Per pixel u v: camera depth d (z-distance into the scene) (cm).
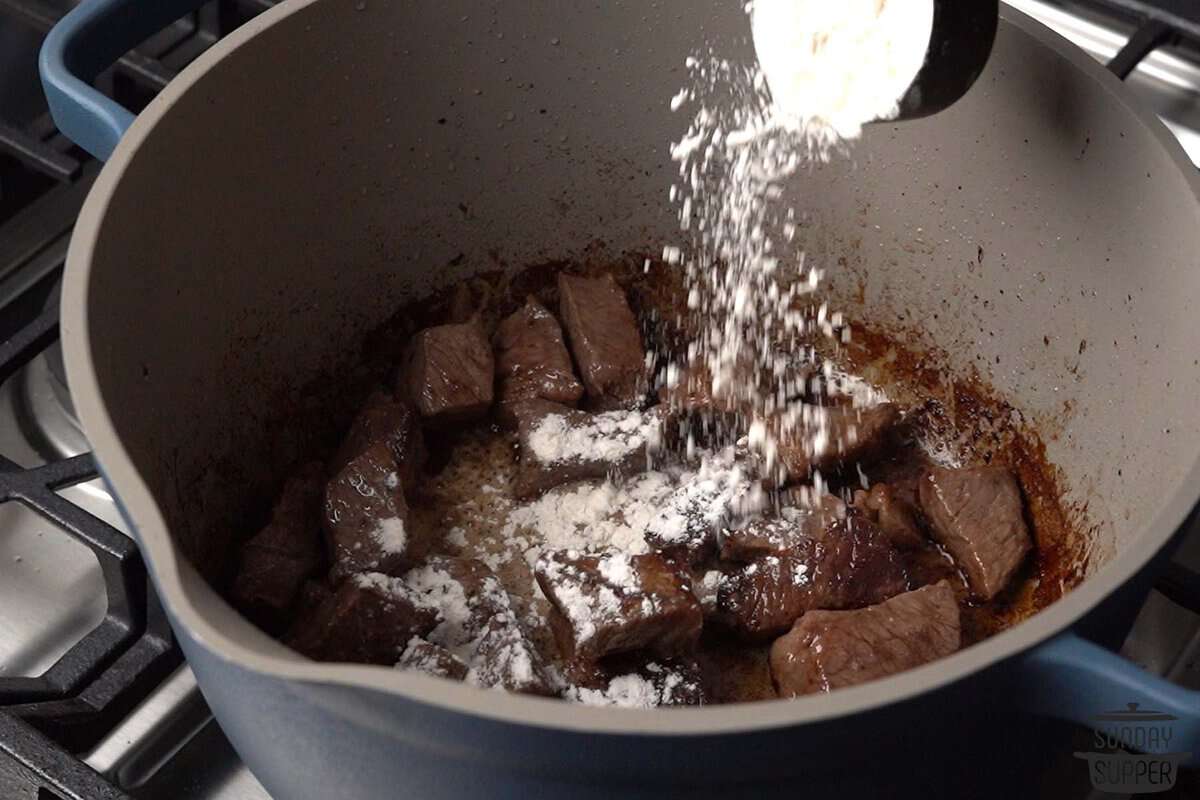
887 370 38
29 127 39
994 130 32
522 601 33
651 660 31
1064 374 33
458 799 21
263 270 33
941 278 35
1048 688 20
